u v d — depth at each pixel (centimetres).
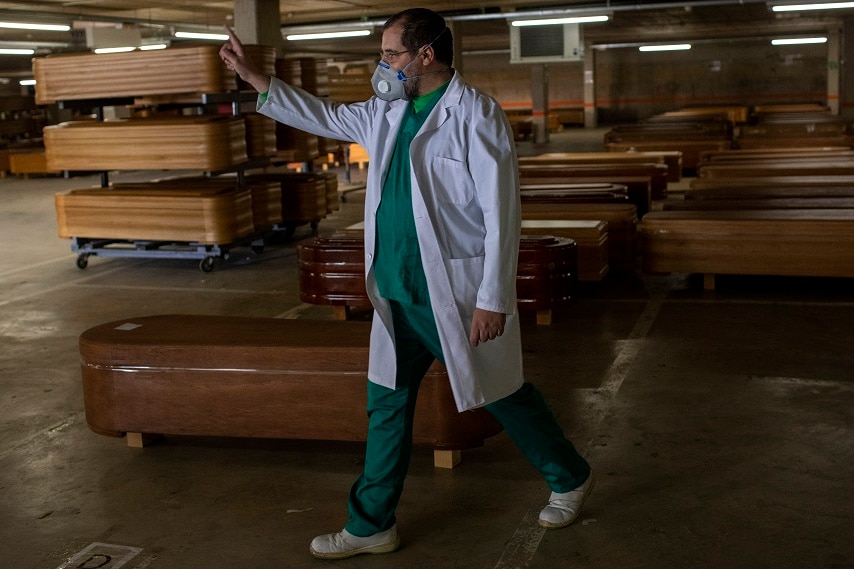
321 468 379
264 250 1015
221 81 850
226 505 345
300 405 366
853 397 444
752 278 757
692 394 459
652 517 321
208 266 887
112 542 317
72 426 446
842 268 666
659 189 1209
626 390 471
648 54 4238
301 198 1075
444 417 359
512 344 280
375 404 290
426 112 268
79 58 881
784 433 400
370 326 398
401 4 1866
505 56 4491
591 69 3969
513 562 292
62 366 562
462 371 268
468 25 2666
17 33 2131
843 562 284
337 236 662
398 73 265
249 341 375
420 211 262
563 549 299
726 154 1349
